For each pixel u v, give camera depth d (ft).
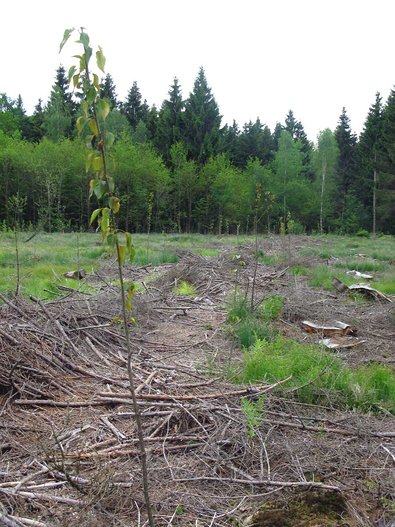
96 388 15.99
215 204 137.08
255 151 191.31
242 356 20.56
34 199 112.88
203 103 164.45
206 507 10.25
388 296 34.55
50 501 9.95
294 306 28.04
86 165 7.48
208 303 30.53
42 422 13.64
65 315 21.13
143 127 167.63
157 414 13.91
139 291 31.94
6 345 16.16
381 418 14.73
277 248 61.87
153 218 129.08
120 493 10.18
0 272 36.76
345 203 163.02
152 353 20.56
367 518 9.92
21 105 239.71
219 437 12.53
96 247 61.87
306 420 14.07
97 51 7.07
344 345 22.40
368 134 162.81
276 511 9.81
